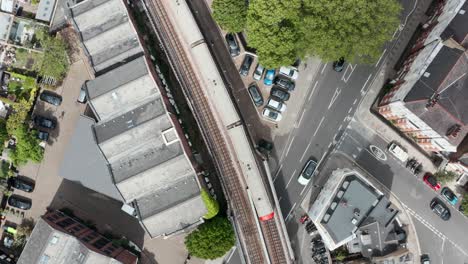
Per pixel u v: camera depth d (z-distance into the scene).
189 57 90.38
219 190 94.69
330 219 83.88
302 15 79.38
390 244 89.75
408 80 85.25
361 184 84.19
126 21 85.25
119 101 84.81
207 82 90.25
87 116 91.25
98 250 87.12
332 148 96.06
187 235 91.56
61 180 96.88
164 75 94.25
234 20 85.44
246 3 88.88
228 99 90.12
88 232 93.06
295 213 96.50
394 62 94.94
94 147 91.12
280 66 88.44
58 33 94.00
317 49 80.38
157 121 84.75
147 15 91.12
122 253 92.44
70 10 85.06
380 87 95.00
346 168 91.62
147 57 87.06
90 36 85.56
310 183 96.31
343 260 94.69
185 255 96.38
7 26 93.06
